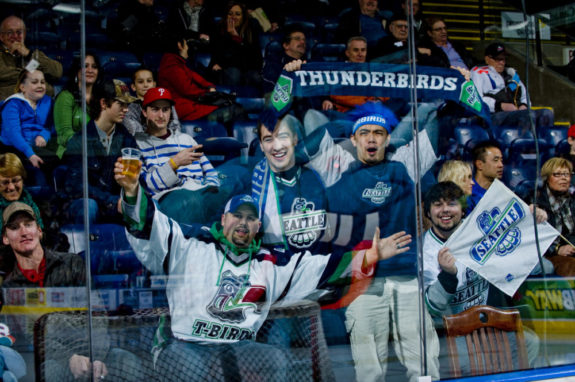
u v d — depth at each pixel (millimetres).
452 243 3691
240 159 3406
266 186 3416
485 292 3738
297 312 3375
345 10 3674
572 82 4141
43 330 3016
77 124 3145
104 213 3143
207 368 3213
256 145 3447
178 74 3375
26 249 3021
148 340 3146
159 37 3377
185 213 3266
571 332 3887
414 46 3734
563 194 3963
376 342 3482
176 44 3412
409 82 3711
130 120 3246
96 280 3096
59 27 3154
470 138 3820
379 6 3703
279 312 3352
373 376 3457
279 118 3502
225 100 3439
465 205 3730
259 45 3562
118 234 3148
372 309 3498
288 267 3393
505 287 3783
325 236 3469
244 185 3389
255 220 3369
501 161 3869
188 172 3312
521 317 3791
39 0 3109
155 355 3150
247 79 3502
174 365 3172
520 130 3955
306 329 3377
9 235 3002
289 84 3555
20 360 2988
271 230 3391
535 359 3789
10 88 3051
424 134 3699
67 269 3064
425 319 3590
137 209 3199
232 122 3430
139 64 3307
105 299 3102
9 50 3057
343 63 3625
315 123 3543
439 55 3820
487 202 3803
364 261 3516
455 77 3832
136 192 3207
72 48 3172
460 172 3750
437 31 3848
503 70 3984
